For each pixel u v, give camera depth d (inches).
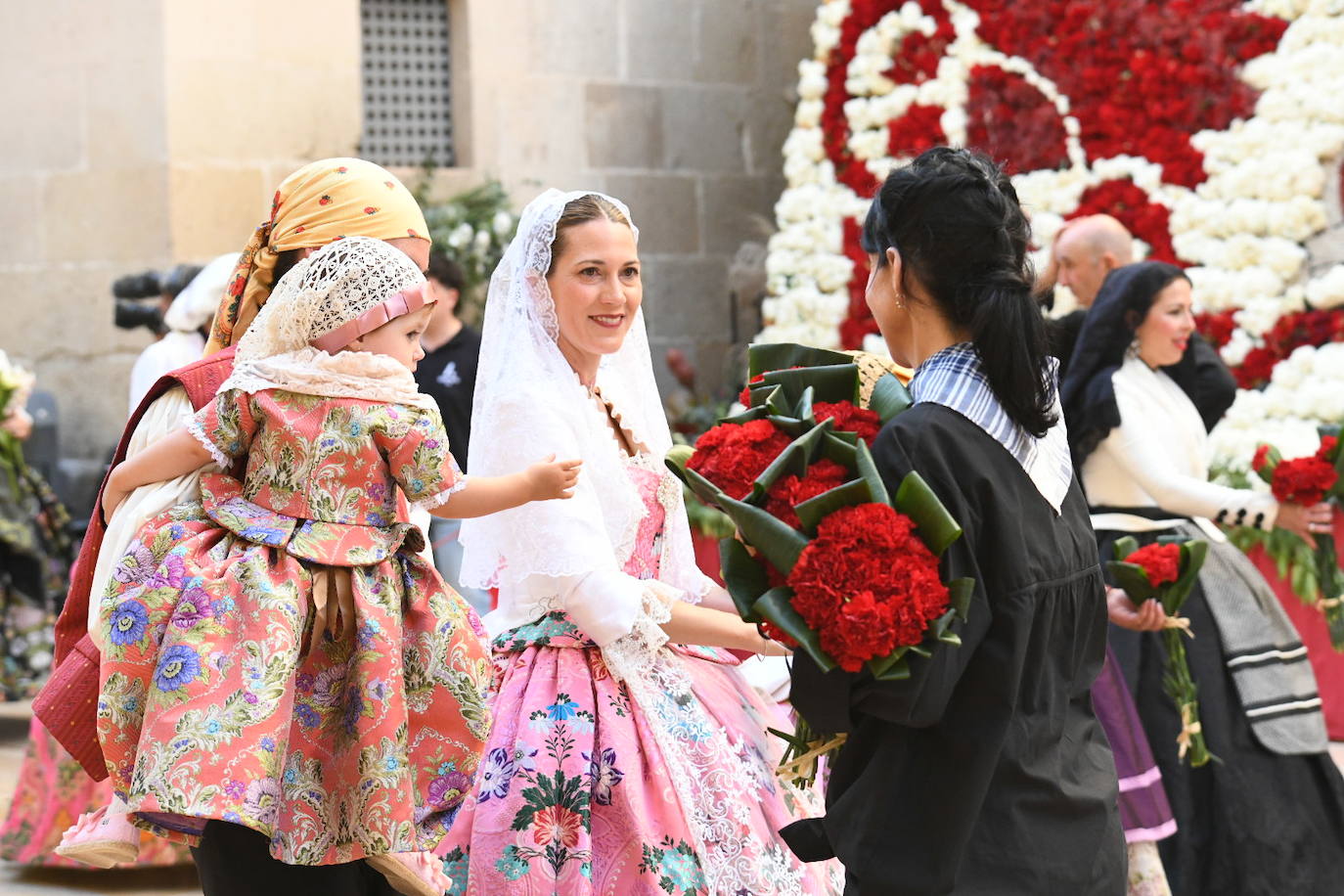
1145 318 172.6
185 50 329.7
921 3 315.9
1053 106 299.6
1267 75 276.2
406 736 108.3
